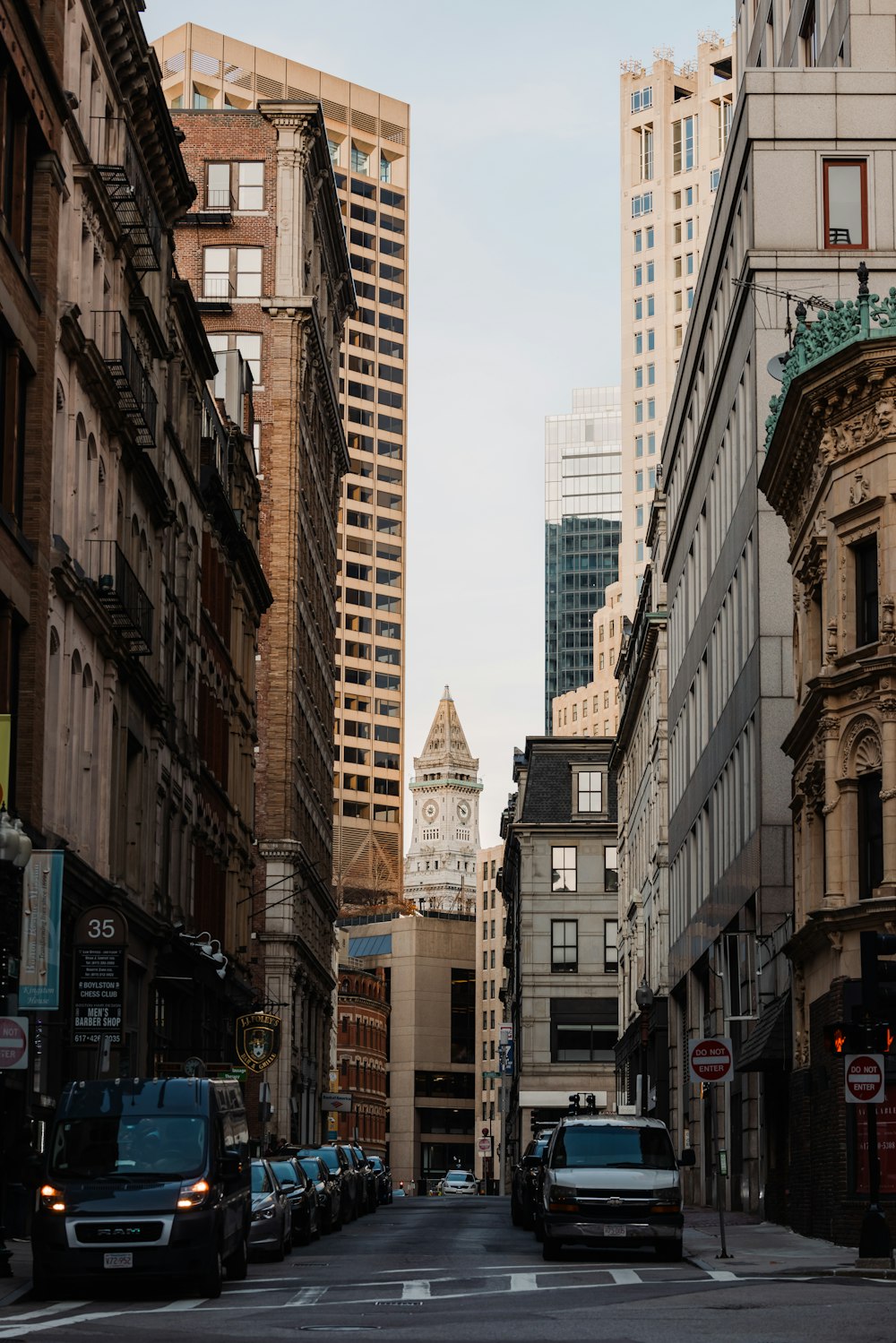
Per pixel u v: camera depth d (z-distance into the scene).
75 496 39.22
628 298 187.00
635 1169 30.50
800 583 38.09
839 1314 18.70
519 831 109.38
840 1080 32.88
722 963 53.09
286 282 94.62
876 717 32.69
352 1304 21.38
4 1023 23.58
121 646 43.00
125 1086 24.08
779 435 37.19
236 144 96.00
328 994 108.56
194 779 57.75
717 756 54.78
